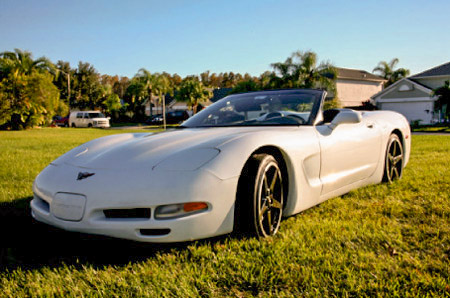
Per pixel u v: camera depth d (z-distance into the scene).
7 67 24.73
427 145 8.95
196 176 2.12
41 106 25.56
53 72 32.25
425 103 31.06
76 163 2.47
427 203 3.11
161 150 2.40
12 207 3.26
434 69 32.25
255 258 2.05
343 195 3.47
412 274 1.83
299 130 2.84
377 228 2.51
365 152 3.48
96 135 17.52
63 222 2.21
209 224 2.14
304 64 29.45
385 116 4.14
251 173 2.33
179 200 2.07
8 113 23.56
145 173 2.15
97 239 2.20
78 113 34.41
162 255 2.17
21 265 2.11
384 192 3.48
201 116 3.46
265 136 2.51
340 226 2.55
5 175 4.89
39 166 5.63
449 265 1.92
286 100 3.34
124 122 53.28
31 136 16.48
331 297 1.67
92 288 1.80
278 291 1.75
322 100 3.29
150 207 2.07
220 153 2.27
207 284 1.79
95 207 2.12
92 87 57.34
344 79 39.41
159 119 42.00
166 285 1.79
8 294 1.75
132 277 1.89
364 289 1.71
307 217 2.84
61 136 16.48
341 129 3.21
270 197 2.47
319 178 2.91
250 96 3.59
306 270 1.90
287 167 2.64
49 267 2.06
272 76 30.48
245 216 2.32
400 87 32.25
